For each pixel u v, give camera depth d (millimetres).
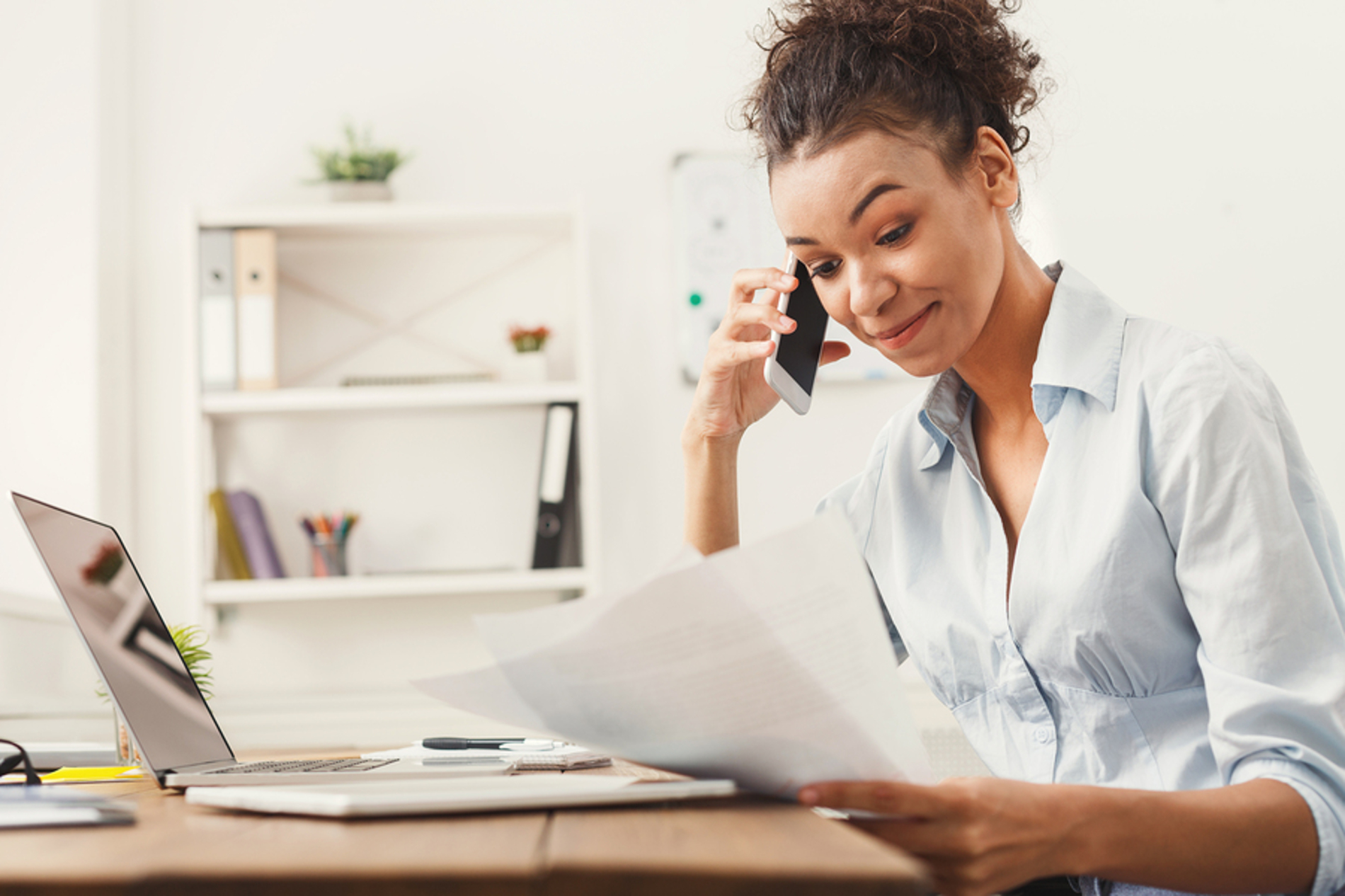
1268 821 595
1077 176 2707
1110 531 808
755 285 1113
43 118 2447
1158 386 812
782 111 841
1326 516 776
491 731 2434
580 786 557
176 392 2543
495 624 527
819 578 480
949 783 538
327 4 2676
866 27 831
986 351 942
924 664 1000
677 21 2730
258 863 356
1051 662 868
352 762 886
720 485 1150
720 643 498
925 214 813
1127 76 2742
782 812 500
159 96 2621
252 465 2537
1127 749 848
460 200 2645
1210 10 2768
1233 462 749
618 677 522
